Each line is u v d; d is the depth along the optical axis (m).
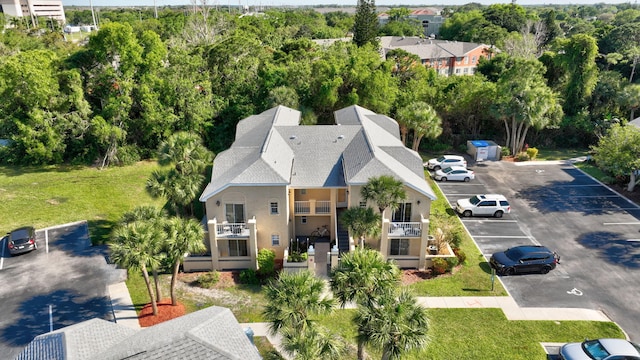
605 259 27.92
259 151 28.70
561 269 26.92
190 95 46.69
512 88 45.94
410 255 27.86
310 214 29.52
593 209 35.09
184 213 31.55
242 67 52.31
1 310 22.86
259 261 26.41
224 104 50.44
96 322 16.55
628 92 50.44
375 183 24.23
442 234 28.30
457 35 120.00
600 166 38.09
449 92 50.19
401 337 14.88
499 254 27.19
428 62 89.19
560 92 55.34
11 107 43.16
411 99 49.94
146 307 23.30
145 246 19.91
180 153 27.61
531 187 39.72
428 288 25.09
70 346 14.26
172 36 71.50
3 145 45.38
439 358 19.55
